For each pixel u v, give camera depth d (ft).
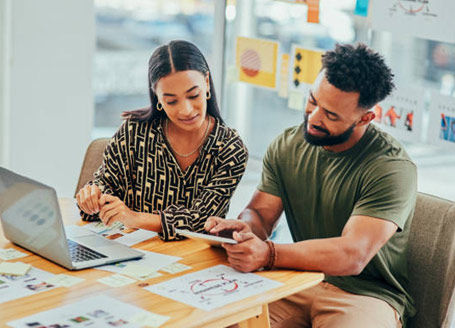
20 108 11.64
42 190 5.60
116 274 5.76
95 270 5.84
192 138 7.12
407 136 8.51
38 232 5.95
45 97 11.69
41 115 11.75
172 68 6.62
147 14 18.51
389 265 6.93
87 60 11.82
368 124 6.95
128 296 5.32
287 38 9.94
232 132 7.26
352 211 6.87
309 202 7.23
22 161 11.88
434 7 8.01
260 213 7.41
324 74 6.76
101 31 19.20
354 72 6.56
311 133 6.96
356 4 8.90
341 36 9.16
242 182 11.28
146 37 18.89
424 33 8.15
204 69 6.82
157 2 18.03
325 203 7.07
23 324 4.77
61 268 5.88
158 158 7.16
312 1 9.46
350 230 6.52
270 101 10.46
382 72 6.68
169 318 4.94
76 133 12.01
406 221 7.00
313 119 6.90
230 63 11.11
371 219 6.54
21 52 11.41
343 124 6.78
